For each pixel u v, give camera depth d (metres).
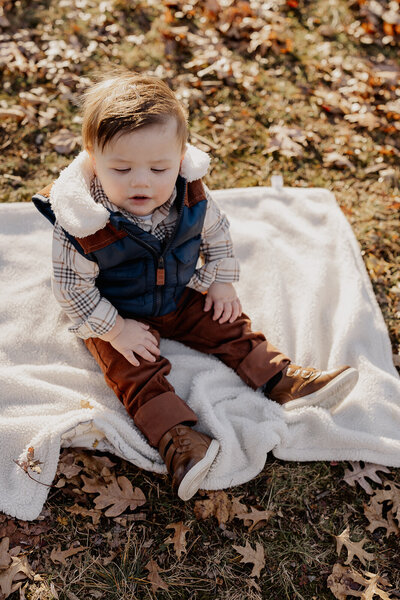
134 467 2.33
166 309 2.46
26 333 2.58
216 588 2.08
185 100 3.72
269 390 2.47
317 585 2.12
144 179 1.96
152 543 2.15
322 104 3.88
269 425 2.35
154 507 2.24
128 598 2.02
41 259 2.84
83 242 2.09
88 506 2.22
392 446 2.42
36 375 2.44
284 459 2.40
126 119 1.87
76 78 3.70
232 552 2.16
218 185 3.41
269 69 4.03
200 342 2.58
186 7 4.20
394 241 3.26
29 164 3.32
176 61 3.95
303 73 4.04
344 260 2.99
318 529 2.26
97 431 2.32
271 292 2.84
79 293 2.21
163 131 1.92
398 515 2.28
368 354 2.72
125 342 2.30
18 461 2.22
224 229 2.49
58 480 2.25
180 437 2.18
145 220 2.18
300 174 3.53
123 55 3.89
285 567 2.15
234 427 2.39
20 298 2.67
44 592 2.00
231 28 4.14
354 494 2.37
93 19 4.03
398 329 2.90
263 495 2.33
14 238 2.89
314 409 2.43
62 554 2.08
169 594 2.04
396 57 4.26
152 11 4.17
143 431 2.25
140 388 2.28
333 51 4.20
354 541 2.23
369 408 2.53
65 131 3.45
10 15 3.93
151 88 1.98
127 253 2.16
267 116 3.77
